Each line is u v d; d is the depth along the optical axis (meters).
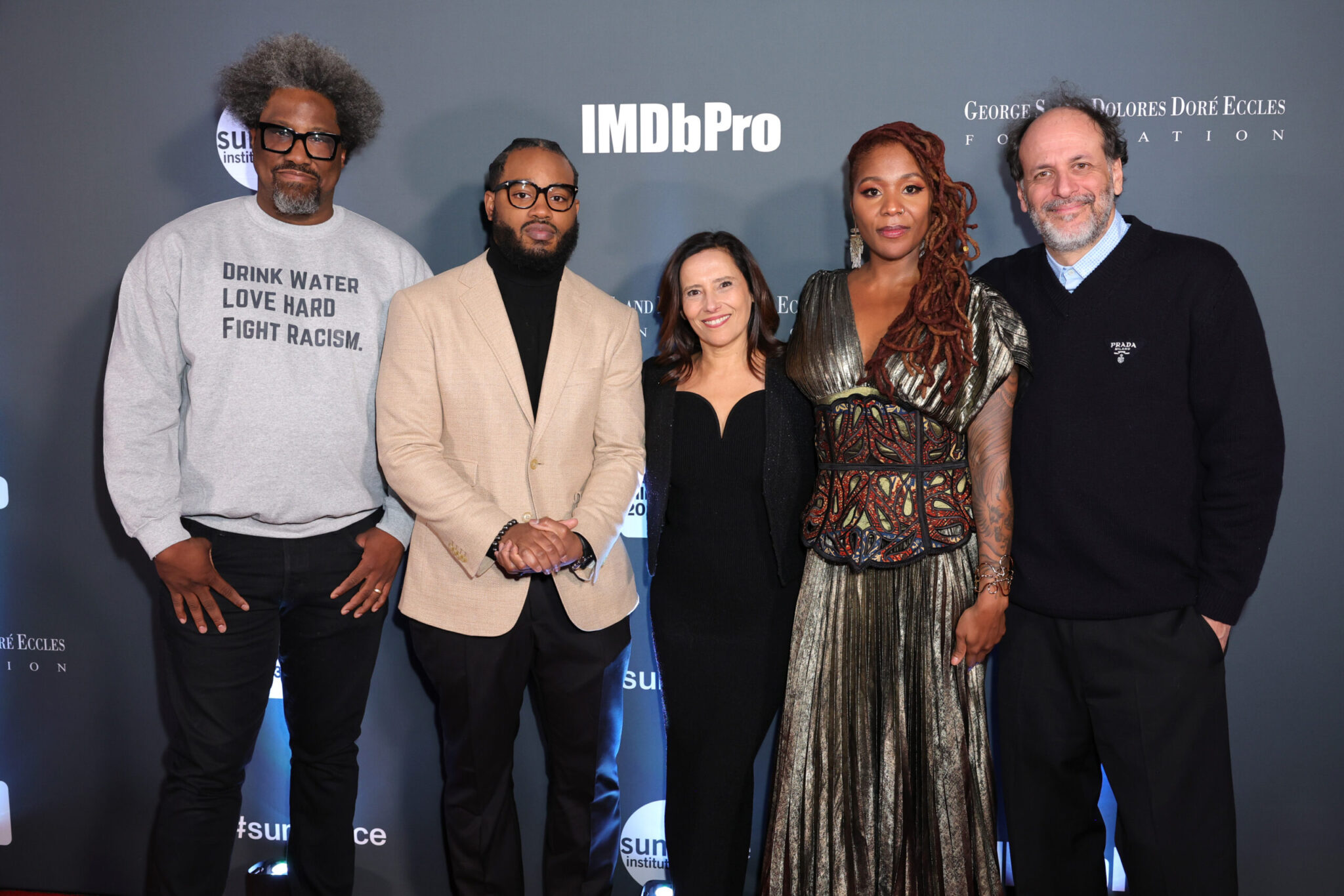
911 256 1.76
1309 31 1.99
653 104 2.15
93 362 2.27
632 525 2.26
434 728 2.32
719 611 1.83
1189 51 2.02
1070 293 1.73
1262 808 2.14
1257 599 2.11
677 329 1.92
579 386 1.83
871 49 2.09
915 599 1.74
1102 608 1.70
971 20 2.06
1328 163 2.02
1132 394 1.68
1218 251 1.68
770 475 1.80
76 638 2.33
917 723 1.78
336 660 1.92
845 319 1.75
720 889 1.85
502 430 1.78
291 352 1.81
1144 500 1.68
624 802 2.32
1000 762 1.88
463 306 1.80
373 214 2.22
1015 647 1.80
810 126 2.12
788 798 1.81
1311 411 2.06
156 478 1.76
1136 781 1.72
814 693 1.79
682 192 2.17
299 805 2.02
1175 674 1.69
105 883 2.37
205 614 1.81
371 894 2.37
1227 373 1.65
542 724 1.96
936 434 1.69
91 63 2.21
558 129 2.17
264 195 1.84
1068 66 2.05
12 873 2.38
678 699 1.85
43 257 2.26
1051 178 1.70
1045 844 1.83
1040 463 1.73
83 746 2.35
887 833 1.79
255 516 1.78
